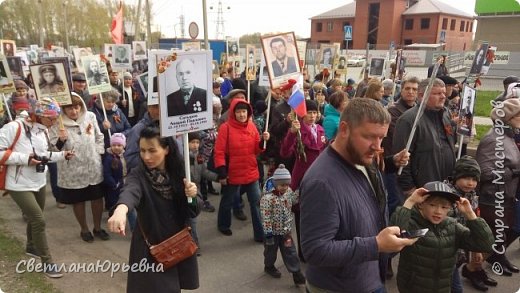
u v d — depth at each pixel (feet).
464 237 9.85
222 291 13.37
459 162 12.23
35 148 13.17
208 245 16.76
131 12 119.14
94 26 173.47
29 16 164.14
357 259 6.30
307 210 6.66
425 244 9.82
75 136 15.78
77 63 35.99
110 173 16.89
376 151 6.51
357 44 210.18
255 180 16.92
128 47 30.27
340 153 6.89
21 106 18.62
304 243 6.69
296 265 13.65
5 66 18.80
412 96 14.75
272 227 13.75
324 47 38.09
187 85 9.60
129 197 8.41
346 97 15.40
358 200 6.80
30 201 13.11
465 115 14.76
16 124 13.00
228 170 16.57
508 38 102.83
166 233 9.44
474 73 23.95
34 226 13.24
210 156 18.21
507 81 26.08
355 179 6.88
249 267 15.01
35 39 169.78
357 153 6.55
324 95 27.89
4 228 17.21
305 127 15.05
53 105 13.53
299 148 14.93
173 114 9.44
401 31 204.03
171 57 9.33
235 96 18.93
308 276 7.60
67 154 14.15
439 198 9.46
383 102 23.54
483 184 13.52
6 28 165.07
